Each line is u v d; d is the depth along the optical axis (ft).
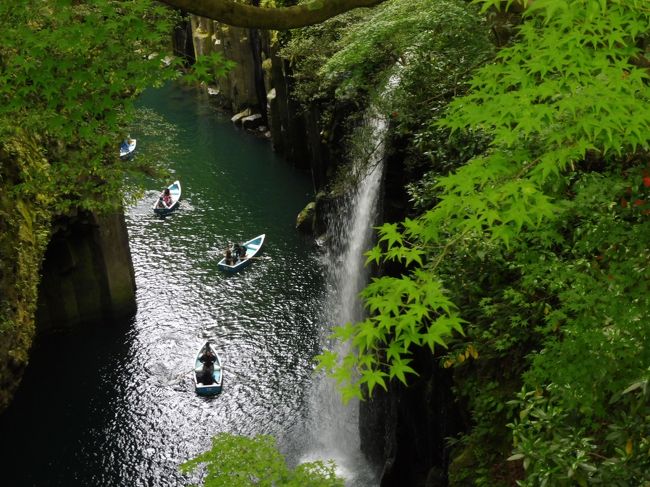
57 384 97.45
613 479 24.34
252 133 176.55
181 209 141.49
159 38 39.32
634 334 25.73
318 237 127.95
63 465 85.05
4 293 76.28
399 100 59.26
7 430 89.97
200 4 24.91
